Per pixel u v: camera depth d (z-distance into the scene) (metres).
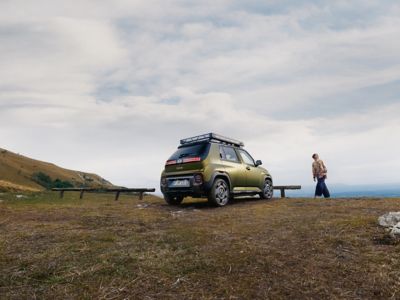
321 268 3.42
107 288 3.01
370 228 4.88
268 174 11.47
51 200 14.70
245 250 4.06
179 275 3.30
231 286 3.03
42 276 3.33
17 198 16.02
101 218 6.84
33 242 4.63
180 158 9.30
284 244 4.32
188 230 5.34
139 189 14.14
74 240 4.72
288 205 8.62
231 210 8.05
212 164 9.04
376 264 3.45
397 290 2.84
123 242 4.59
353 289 2.91
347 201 8.87
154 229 5.61
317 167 12.43
